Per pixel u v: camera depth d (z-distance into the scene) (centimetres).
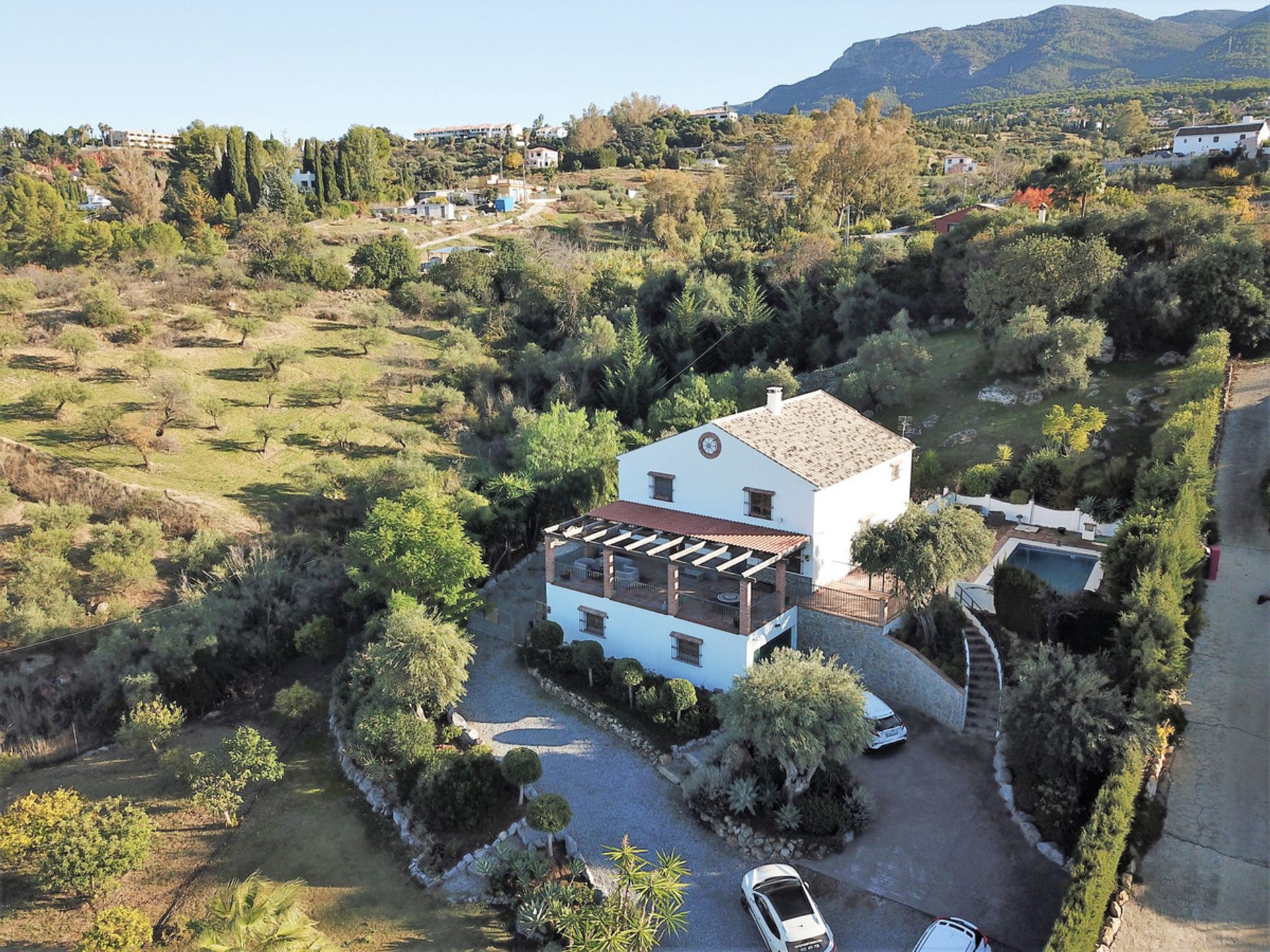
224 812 2714
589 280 8431
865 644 3044
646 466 3622
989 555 2980
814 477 3173
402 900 2356
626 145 19612
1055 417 4109
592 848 2406
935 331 6356
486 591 4059
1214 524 3306
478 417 5938
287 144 15862
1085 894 1758
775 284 7269
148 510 4191
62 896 2480
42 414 4938
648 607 3175
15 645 3375
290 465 4900
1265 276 4969
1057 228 5931
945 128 19638
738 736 2533
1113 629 2592
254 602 3672
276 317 7231
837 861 2266
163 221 11075
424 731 2834
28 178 9694
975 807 2414
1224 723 2477
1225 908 1922
